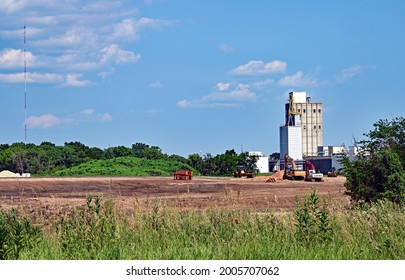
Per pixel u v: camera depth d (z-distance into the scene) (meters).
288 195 118.00
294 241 34.09
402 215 37.78
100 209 40.66
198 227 38.03
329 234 35.06
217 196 116.38
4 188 157.12
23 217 41.78
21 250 33.47
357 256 31.84
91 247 34.28
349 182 66.56
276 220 39.31
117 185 179.25
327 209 40.06
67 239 35.19
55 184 182.50
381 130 67.19
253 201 85.19
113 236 36.06
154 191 145.38
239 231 36.00
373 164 65.38
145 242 36.00
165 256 32.03
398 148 67.06
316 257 31.66
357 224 36.59
